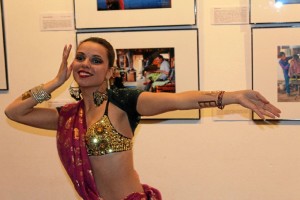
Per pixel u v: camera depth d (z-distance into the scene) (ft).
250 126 7.95
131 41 8.03
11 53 8.46
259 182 8.02
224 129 8.02
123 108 5.46
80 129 5.51
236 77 7.89
